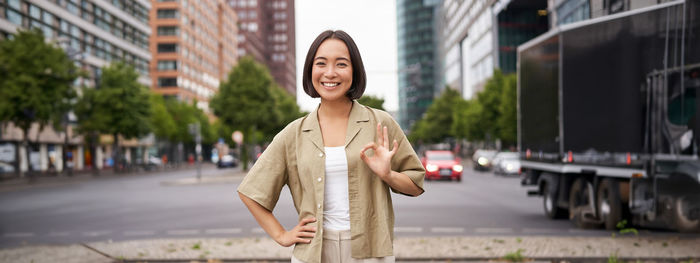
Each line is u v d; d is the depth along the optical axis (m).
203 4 101.56
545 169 11.08
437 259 6.59
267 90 44.88
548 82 10.86
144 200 17.53
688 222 7.75
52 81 32.25
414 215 12.29
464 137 70.50
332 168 2.34
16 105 30.83
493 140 54.69
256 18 162.38
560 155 10.12
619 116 8.67
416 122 129.00
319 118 2.46
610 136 8.84
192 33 94.69
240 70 44.50
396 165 2.43
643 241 7.68
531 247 7.20
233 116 44.16
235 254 7.02
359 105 2.46
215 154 94.00
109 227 10.87
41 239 9.30
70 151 53.66
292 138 2.44
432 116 80.88
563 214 11.31
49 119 32.81
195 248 7.48
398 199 16.64
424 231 9.63
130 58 65.81
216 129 89.31
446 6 110.25
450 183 24.67
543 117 11.21
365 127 2.39
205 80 102.81
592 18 10.17
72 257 6.93
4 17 40.56
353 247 2.29
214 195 19.27
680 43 7.79
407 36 148.88
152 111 47.34
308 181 2.36
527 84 12.47
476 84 79.19
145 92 46.50
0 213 13.79
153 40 87.12
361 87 2.41
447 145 85.62
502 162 31.70
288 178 2.50
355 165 2.33
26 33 32.03
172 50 87.25
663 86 8.03
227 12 120.19
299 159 2.38
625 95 8.59
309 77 2.45
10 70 31.27
